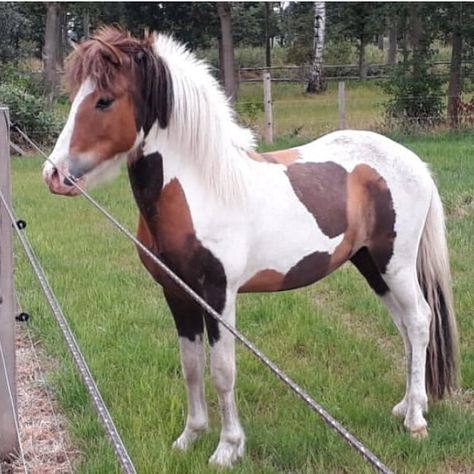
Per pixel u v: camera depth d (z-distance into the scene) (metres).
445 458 4.16
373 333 6.05
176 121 3.71
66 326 2.37
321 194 4.13
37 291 6.89
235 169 3.81
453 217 9.32
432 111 18.31
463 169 12.29
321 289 7.08
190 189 3.75
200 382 4.18
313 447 4.20
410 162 4.46
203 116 3.73
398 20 19.80
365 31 24.62
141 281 7.35
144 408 4.62
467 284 6.90
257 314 6.27
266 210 3.92
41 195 11.55
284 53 39.03
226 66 23.27
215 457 4.01
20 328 6.16
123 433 4.34
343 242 4.23
